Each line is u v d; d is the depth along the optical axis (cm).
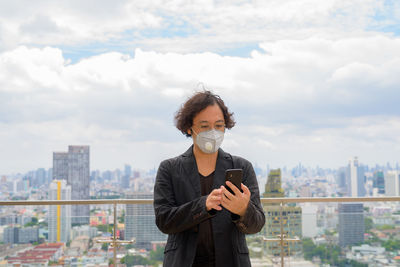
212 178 166
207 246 157
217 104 163
